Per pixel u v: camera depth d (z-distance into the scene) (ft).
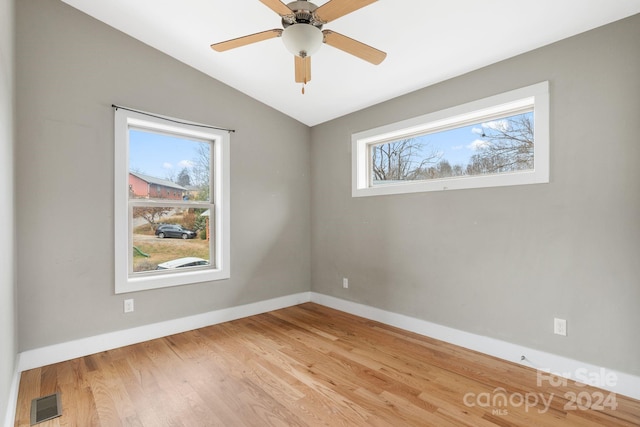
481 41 7.73
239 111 11.73
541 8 6.55
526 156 8.39
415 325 10.19
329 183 13.12
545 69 7.61
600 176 6.88
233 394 6.73
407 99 10.46
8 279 6.11
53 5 8.19
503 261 8.30
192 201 10.97
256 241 12.18
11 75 6.80
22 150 7.70
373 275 11.48
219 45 6.88
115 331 9.02
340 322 11.20
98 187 8.77
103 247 8.83
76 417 5.97
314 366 7.95
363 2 5.53
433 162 10.32
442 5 6.87
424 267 9.98
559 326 7.40
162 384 7.11
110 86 9.00
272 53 9.57
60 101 8.24
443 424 5.76
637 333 6.46
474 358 8.35
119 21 8.85
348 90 10.75
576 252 7.18
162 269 10.28
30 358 7.75
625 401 6.39
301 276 13.69
